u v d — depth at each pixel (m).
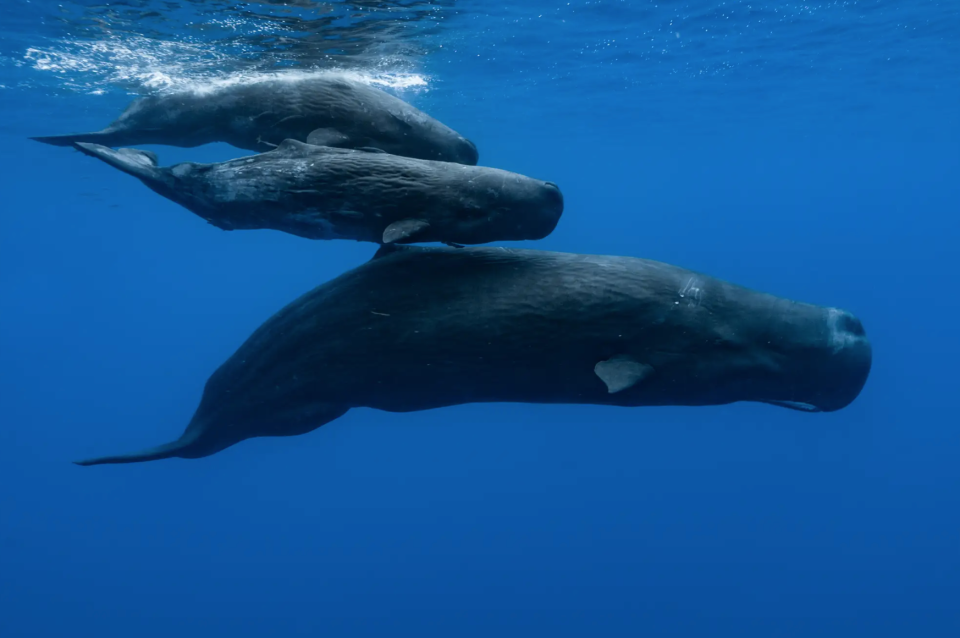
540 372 7.30
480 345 7.20
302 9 13.27
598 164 63.38
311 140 8.80
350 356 7.52
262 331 8.11
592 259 7.41
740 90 30.14
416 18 15.27
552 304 7.11
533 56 21.28
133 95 18.48
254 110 9.46
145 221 65.19
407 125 9.25
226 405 8.25
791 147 55.94
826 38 22.09
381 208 7.23
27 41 14.33
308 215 7.49
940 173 85.69
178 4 12.65
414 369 7.41
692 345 7.16
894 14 19.92
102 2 12.47
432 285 7.37
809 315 7.29
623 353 7.17
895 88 31.94
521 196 7.09
